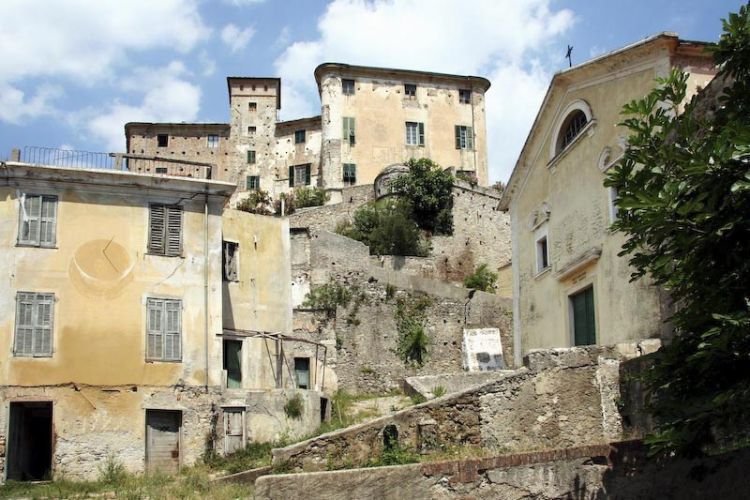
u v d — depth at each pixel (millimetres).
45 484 21531
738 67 12484
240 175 65562
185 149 66438
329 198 58281
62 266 24312
